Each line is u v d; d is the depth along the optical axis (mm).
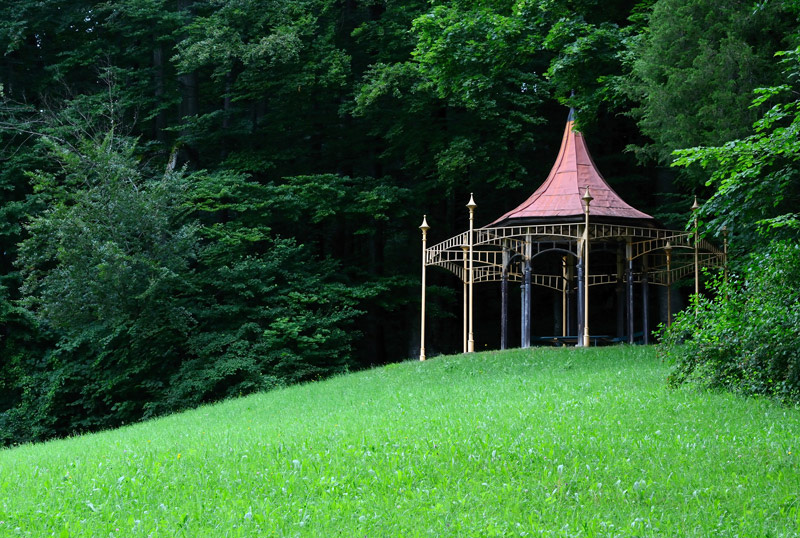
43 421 26281
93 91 32656
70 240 24516
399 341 35031
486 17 20094
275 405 19219
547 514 7121
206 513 7750
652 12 19688
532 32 20094
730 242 18266
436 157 28656
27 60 32656
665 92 17125
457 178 29312
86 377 26703
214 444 11703
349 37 31750
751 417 10336
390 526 7027
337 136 31656
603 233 21609
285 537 6922
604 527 6684
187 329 25609
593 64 19484
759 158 13227
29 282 25016
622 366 18375
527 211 22109
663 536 6453
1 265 29203
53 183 26234
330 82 29375
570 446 9148
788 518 6664
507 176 28891
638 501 7344
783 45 16375
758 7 15188
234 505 7914
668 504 7199
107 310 24797
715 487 7492
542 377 17797
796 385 11242
